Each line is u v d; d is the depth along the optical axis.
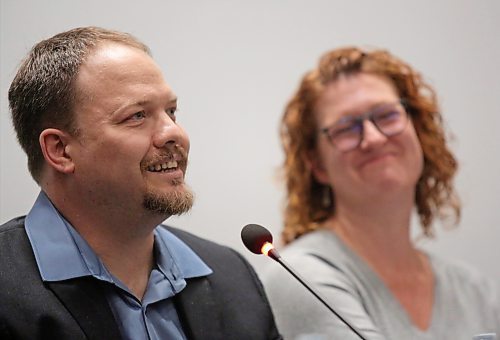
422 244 3.30
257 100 3.26
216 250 2.04
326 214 2.86
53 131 1.75
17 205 2.83
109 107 1.73
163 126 1.76
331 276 2.50
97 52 1.76
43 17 2.96
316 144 2.79
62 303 1.68
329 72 2.76
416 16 3.41
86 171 1.74
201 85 3.20
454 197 3.01
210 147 3.18
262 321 1.93
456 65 3.41
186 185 1.80
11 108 1.84
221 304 1.90
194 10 3.21
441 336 2.62
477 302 2.77
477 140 3.39
